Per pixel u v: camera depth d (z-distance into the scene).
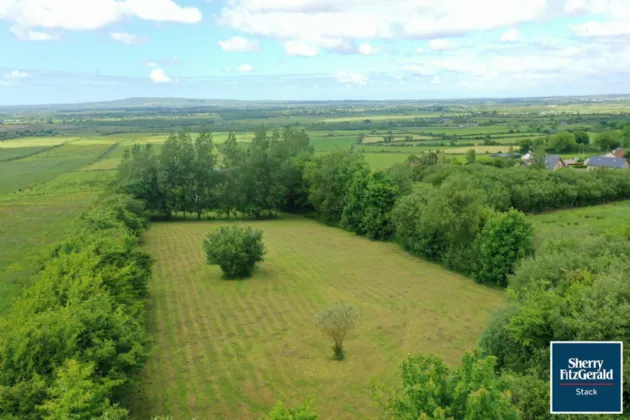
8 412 16.44
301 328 32.34
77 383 16.27
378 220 59.44
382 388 16.47
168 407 22.41
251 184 79.19
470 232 45.34
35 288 24.92
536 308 21.52
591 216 69.88
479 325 32.78
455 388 13.03
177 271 46.66
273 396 23.56
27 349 18.06
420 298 38.69
